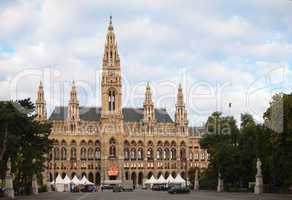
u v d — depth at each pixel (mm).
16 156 120562
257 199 92188
